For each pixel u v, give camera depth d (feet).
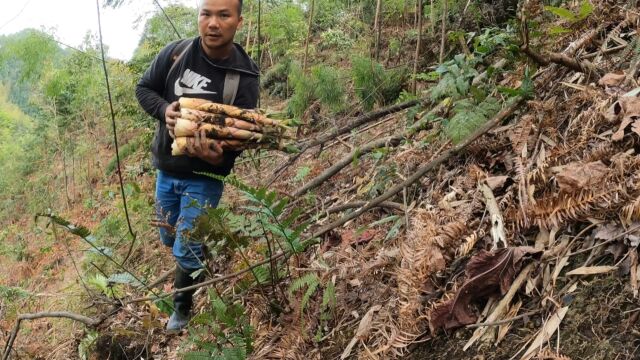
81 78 33.50
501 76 10.80
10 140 60.18
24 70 26.43
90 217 28.07
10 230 40.37
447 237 6.95
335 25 23.09
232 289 10.43
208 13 9.41
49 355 14.16
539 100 8.94
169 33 25.50
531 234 6.65
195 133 9.20
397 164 11.07
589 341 5.27
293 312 8.89
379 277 8.41
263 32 23.59
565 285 5.86
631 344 5.01
